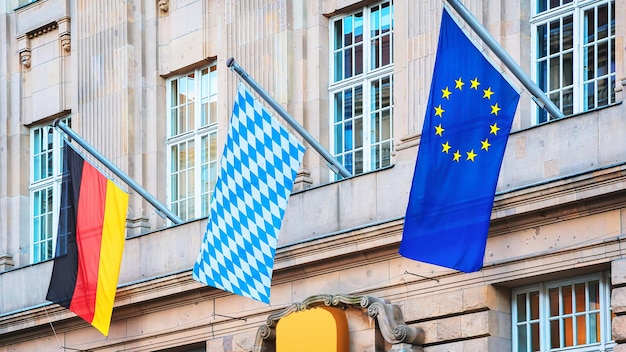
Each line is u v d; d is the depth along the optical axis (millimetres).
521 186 25984
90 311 30781
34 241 36062
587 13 26875
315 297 28141
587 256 25078
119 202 30781
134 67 33656
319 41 30656
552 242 25594
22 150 36375
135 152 33312
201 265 26625
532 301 26422
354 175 28656
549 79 27203
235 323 30000
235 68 27891
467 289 26609
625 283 24578
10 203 36188
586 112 25453
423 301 27125
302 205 29344
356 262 28109
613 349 24766
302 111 30453
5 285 35094
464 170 25047
